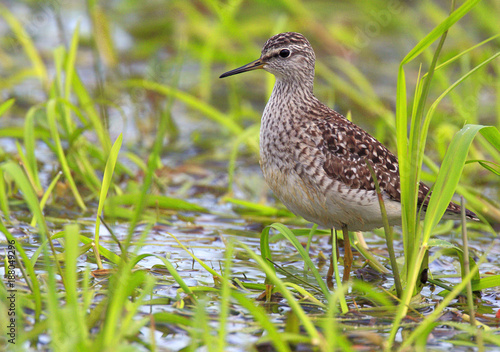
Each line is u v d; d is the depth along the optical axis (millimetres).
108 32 18906
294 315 7324
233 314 8344
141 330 7754
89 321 7441
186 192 14156
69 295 6965
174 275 8039
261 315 6801
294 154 9914
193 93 19297
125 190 13734
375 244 11727
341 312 8586
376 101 17672
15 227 11164
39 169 14609
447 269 10633
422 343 7277
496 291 9648
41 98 19031
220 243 11242
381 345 7363
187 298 8750
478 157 15055
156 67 18641
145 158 15781
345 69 17906
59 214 12156
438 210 8109
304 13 20750
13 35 21219
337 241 11312
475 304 9141
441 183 8148
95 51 15727
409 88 19875
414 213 8570
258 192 14336
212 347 6578
